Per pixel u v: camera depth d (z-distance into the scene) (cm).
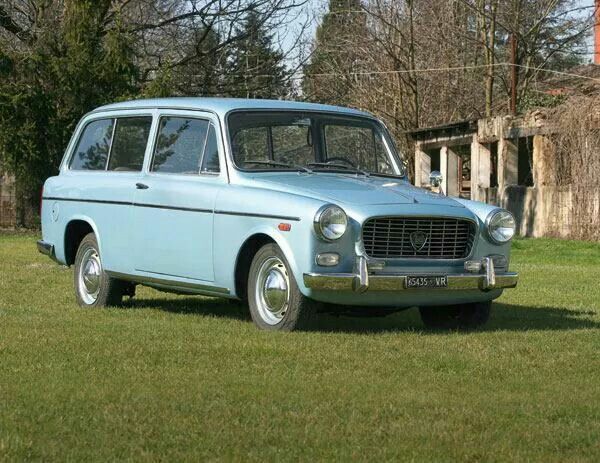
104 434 661
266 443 646
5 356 912
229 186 1130
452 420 707
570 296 1516
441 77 5003
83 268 1323
